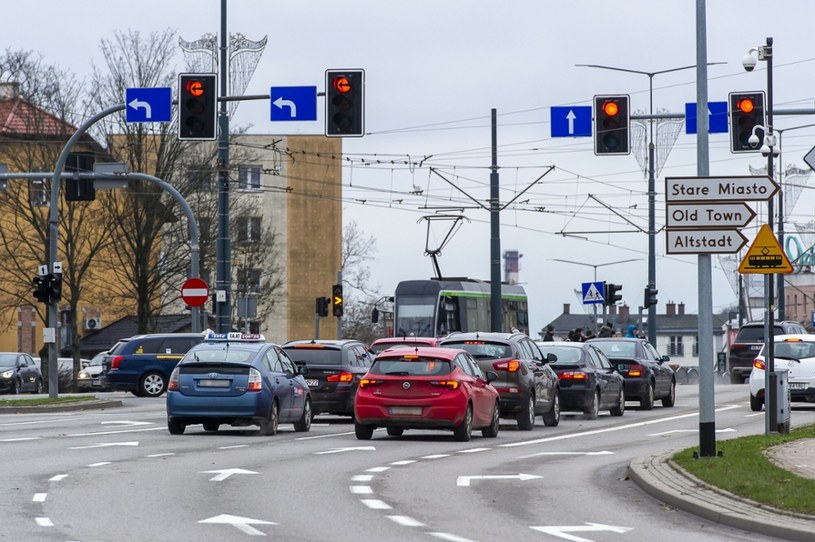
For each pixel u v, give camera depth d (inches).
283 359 1939.0
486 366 1994.3
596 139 2297.0
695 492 1064.8
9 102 4547.2
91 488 1117.1
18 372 3732.8
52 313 2733.8
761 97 2158.0
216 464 1358.3
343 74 2124.8
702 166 1305.4
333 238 6501.0
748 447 1401.3
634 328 3646.7
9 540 816.9
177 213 4252.0
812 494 1001.5
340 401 2132.1
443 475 1282.0
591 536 876.0
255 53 3019.2
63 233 4379.9
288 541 829.2
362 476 1256.2
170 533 856.9
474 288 4160.9
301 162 6353.3
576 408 2274.9
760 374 2406.5
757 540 867.4
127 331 5339.6
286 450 1566.2
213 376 1797.5
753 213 1286.9
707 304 1296.8
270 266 4913.9
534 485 1195.9
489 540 848.9
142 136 4188.0
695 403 2871.6
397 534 869.8
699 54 1312.7
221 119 2815.0
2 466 1309.1
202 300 3016.7
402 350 1777.8
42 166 4087.1
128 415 2369.6
